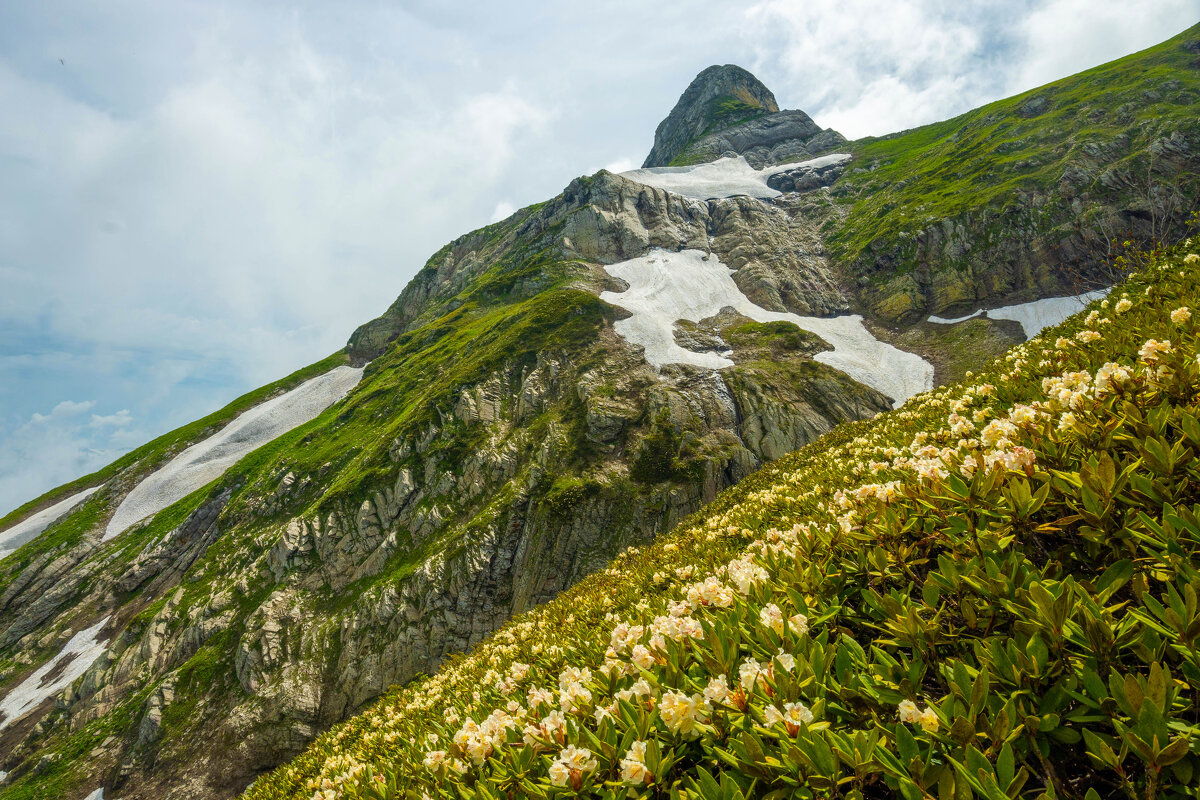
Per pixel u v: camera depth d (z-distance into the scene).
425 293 165.25
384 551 55.59
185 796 40.25
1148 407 3.04
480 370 72.75
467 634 46.62
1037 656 1.98
